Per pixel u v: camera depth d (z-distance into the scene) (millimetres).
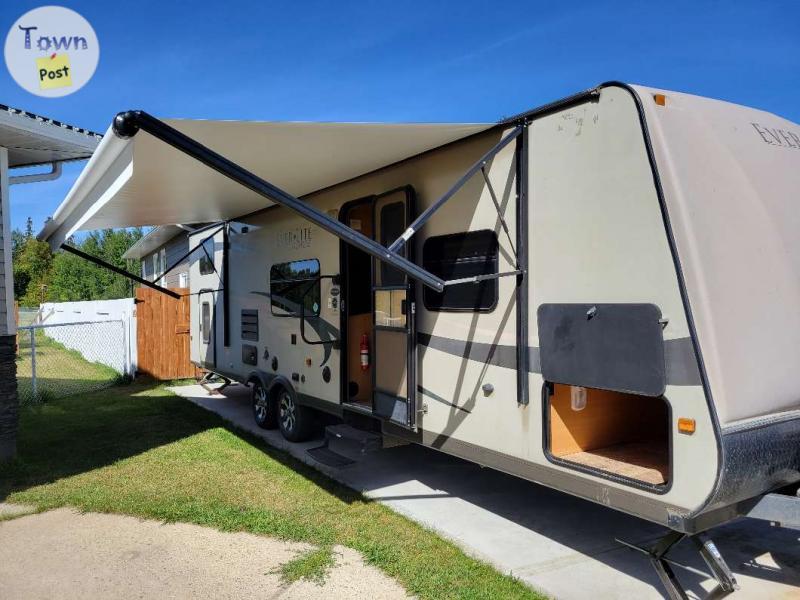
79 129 5992
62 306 18625
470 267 3898
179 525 4172
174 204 6074
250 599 3189
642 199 2846
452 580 3336
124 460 5691
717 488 2529
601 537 3961
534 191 3430
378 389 4820
